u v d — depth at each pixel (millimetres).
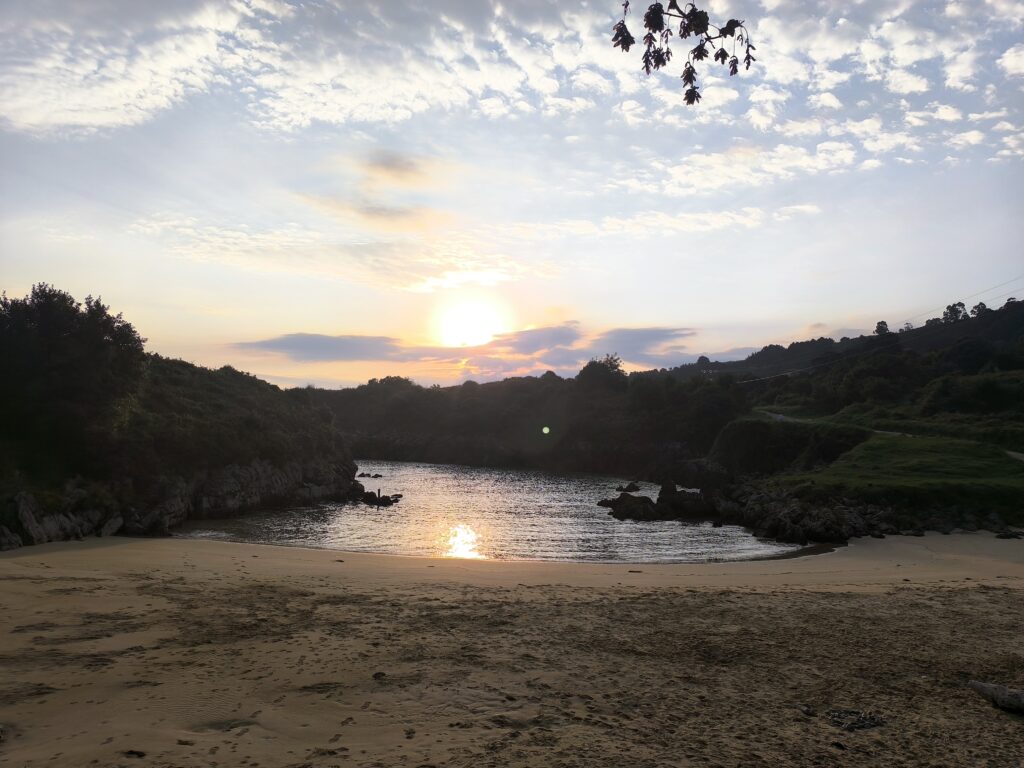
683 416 111625
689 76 8992
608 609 18719
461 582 22969
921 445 62938
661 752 9352
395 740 9547
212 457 50406
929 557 32469
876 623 17469
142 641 14242
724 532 45188
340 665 13000
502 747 9328
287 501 58625
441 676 12555
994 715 11281
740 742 9852
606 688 12180
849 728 10562
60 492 34750
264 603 18281
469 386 159625
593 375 138875
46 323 42406
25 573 21234
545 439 125625
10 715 10023
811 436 77000
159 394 56844
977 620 17969
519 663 13508
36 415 39344
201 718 10188
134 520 37312
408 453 134125
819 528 39719
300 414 77062
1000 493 44250
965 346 109875
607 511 56875
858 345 157875
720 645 15211
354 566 26500
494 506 59969
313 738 9578
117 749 8844
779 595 21047
